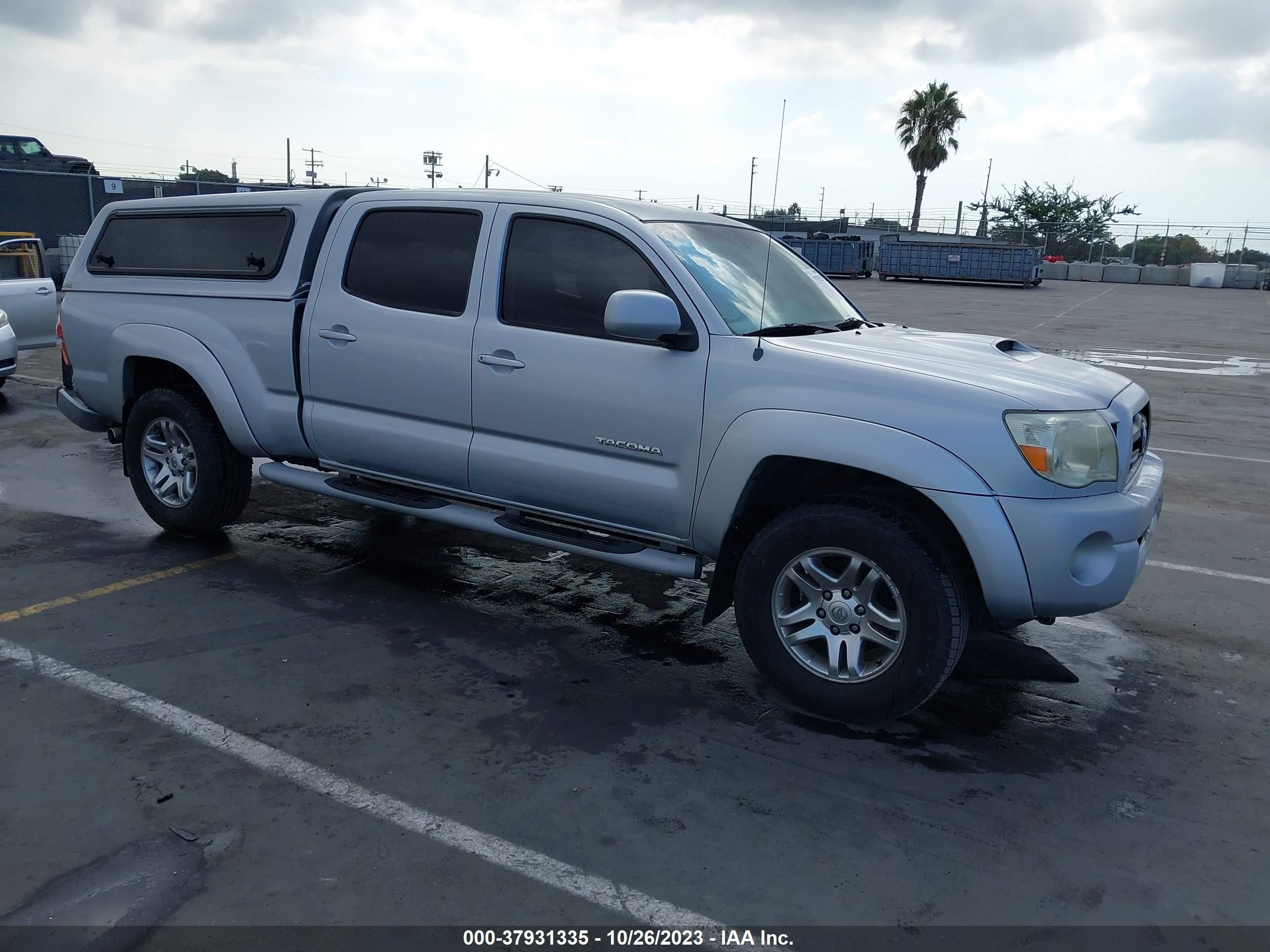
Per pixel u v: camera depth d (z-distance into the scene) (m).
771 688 4.11
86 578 5.04
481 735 3.59
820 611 3.76
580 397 4.13
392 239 4.72
